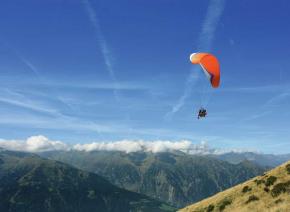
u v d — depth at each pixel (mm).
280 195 64250
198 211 82375
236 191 79562
